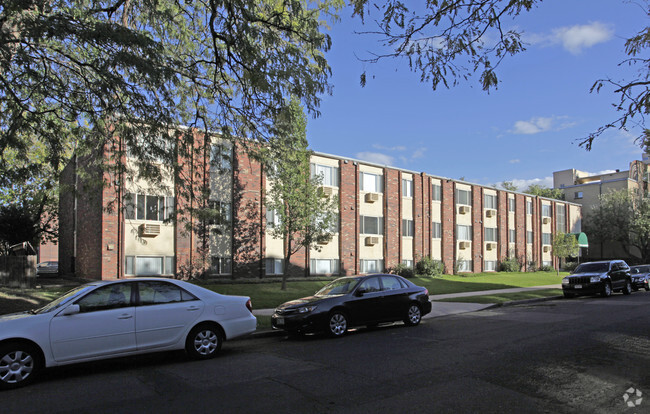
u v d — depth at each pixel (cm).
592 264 2230
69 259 2598
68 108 1075
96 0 986
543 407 514
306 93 998
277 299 1773
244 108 1153
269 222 2319
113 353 709
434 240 3541
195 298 812
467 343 929
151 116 1051
